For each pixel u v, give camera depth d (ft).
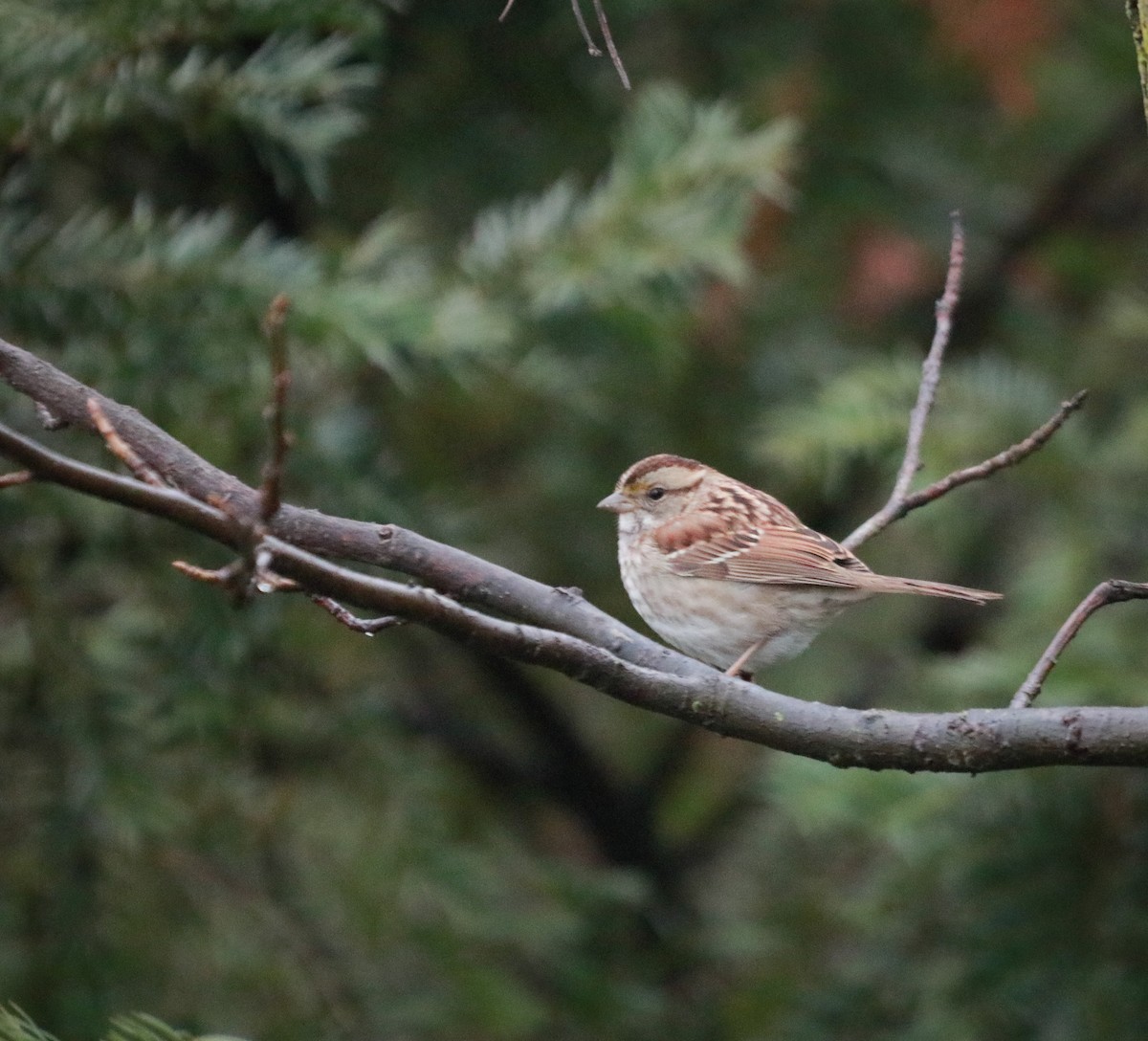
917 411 24.22
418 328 30.81
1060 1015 32.32
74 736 33.68
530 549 45.75
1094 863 33.09
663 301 35.09
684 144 35.99
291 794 36.55
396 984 37.19
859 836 42.34
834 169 44.37
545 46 40.45
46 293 30.25
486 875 37.55
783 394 45.09
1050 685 32.30
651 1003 41.14
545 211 35.29
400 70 40.22
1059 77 48.03
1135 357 43.45
